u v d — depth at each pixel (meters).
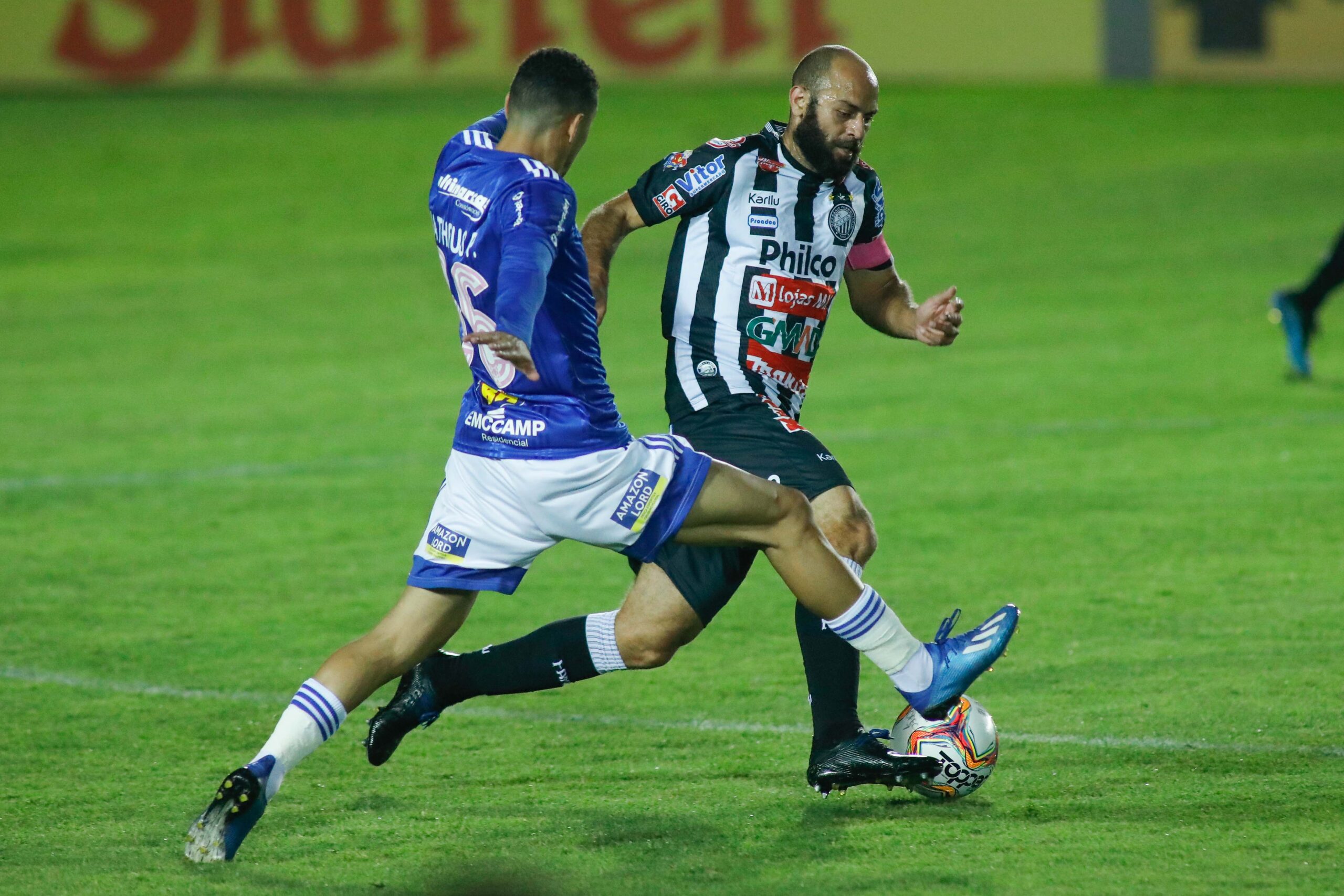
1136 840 12.04
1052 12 83.69
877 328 16.02
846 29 83.44
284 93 83.69
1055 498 26.02
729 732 15.41
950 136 75.25
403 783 14.01
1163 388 35.94
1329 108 78.31
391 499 27.45
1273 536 23.00
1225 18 83.69
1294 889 10.91
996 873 11.40
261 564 23.09
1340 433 30.50
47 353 43.81
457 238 12.38
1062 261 54.19
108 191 68.06
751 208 14.99
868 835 12.35
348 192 67.81
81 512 26.61
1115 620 18.95
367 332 46.44
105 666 18.03
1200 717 15.21
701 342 15.16
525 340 11.31
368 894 11.16
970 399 35.47
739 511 12.67
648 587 13.75
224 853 11.85
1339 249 35.34
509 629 19.61
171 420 35.16
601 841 12.33
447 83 83.88
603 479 12.40
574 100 12.59
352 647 12.55
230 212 65.12
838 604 12.81
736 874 11.48
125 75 83.94
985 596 20.36
